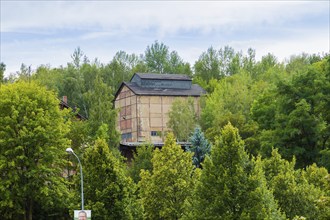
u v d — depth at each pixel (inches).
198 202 1406.3
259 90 4052.7
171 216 1771.7
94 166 1749.5
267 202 1373.0
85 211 1486.2
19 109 2020.2
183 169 1822.1
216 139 1481.3
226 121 3193.9
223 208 1362.0
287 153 2524.6
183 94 4274.1
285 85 2679.6
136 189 1882.4
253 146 2847.0
